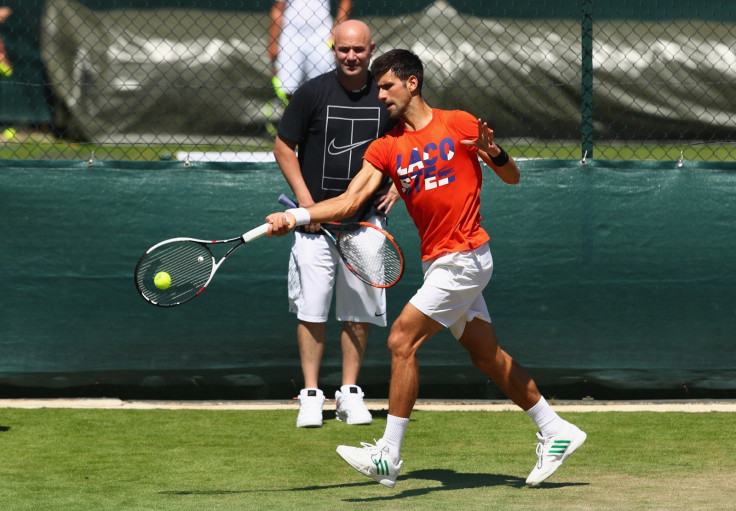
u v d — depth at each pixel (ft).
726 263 73.97
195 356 74.74
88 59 117.91
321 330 68.33
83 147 117.80
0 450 59.47
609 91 106.42
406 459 57.67
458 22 111.14
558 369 74.54
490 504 47.11
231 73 121.49
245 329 74.74
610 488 50.19
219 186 74.02
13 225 73.56
